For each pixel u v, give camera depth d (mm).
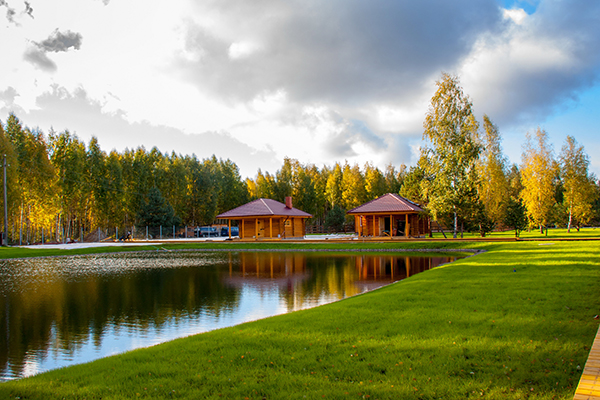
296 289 14898
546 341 5898
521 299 9000
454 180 38219
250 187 79375
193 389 4652
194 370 5277
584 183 51781
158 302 13016
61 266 24344
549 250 21625
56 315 11383
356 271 19625
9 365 7461
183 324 10156
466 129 37938
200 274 19719
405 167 87000
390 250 31250
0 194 38844
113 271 21406
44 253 32062
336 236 55969
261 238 45969
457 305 8680
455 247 29984
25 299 13805
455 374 4848
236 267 22594
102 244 44594
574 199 51906
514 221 37094
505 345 5793
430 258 25031
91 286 16422
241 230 47750
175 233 58688
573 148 52406
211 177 72438
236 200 76750
